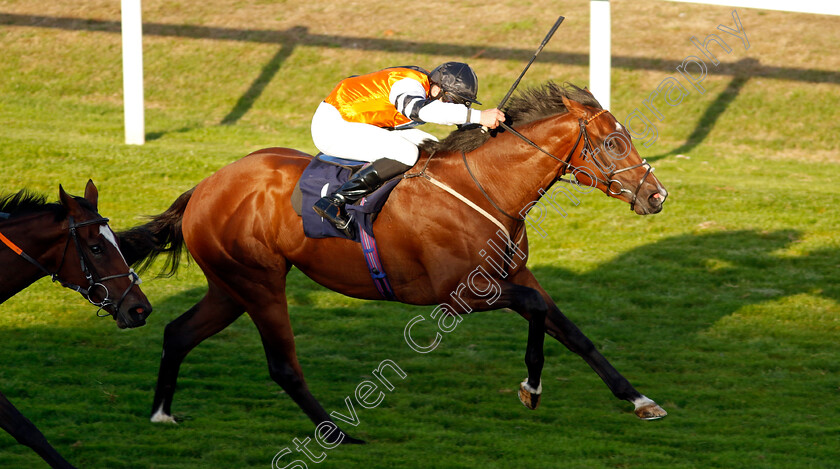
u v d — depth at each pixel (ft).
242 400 21.84
